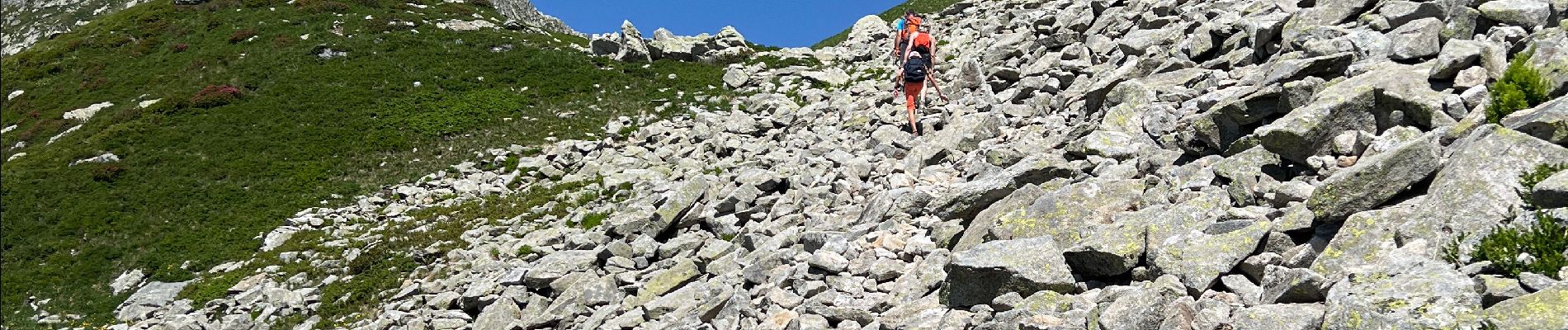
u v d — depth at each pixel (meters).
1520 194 8.00
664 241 19.53
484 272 20.53
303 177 33.59
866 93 32.12
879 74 37.09
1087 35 27.80
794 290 12.67
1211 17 22.38
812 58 44.97
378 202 30.53
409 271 22.48
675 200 19.69
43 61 53.22
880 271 12.12
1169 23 23.77
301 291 21.75
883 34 46.69
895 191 15.65
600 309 14.73
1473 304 6.59
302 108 41.62
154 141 38.41
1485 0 13.97
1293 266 8.61
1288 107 12.76
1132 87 16.98
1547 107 9.22
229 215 30.36
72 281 26.61
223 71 48.00
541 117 39.19
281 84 44.88
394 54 49.44
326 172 34.16
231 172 34.50
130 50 53.34
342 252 24.58
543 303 16.11
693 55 47.50
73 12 119.12
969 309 10.25
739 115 34.62
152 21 57.38
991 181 13.98
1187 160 13.29
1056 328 8.55
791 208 18.28
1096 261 9.89
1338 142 11.06
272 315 20.92
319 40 51.44
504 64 47.69
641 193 24.52
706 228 19.30
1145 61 19.95
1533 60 10.79
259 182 33.41
